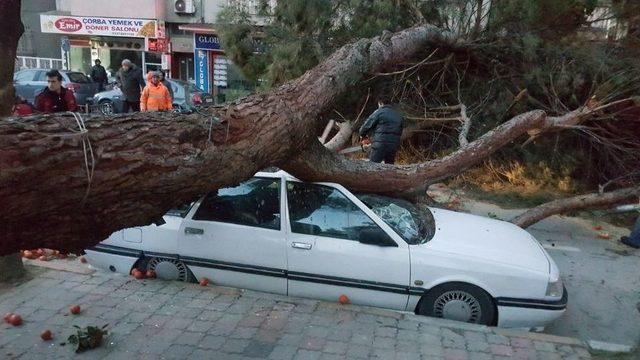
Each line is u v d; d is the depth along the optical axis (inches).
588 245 283.4
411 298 181.6
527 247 196.1
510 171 390.0
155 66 910.4
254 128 147.6
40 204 96.5
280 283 189.9
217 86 837.8
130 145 111.4
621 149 348.5
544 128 300.8
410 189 227.9
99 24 869.2
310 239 185.9
